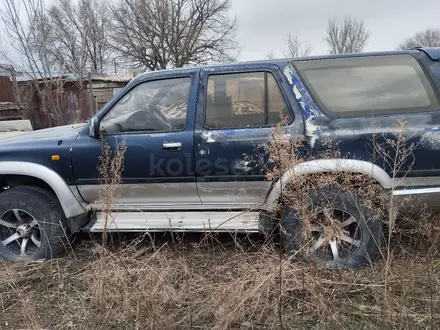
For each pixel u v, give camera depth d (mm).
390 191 2789
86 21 28109
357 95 2947
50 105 12258
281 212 2854
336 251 2844
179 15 34500
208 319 2369
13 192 3336
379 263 2801
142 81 3262
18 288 2799
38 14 10797
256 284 2270
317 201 2773
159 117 3205
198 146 3070
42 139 3395
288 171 2691
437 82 2844
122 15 33781
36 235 3438
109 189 2932
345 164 2793
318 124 2887
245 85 3102
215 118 3109
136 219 3260
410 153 2740
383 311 2328
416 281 2531
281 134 2738
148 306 2316
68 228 3395
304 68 3051
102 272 2596
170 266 2715
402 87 2902
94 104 17062
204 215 3199
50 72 12016
